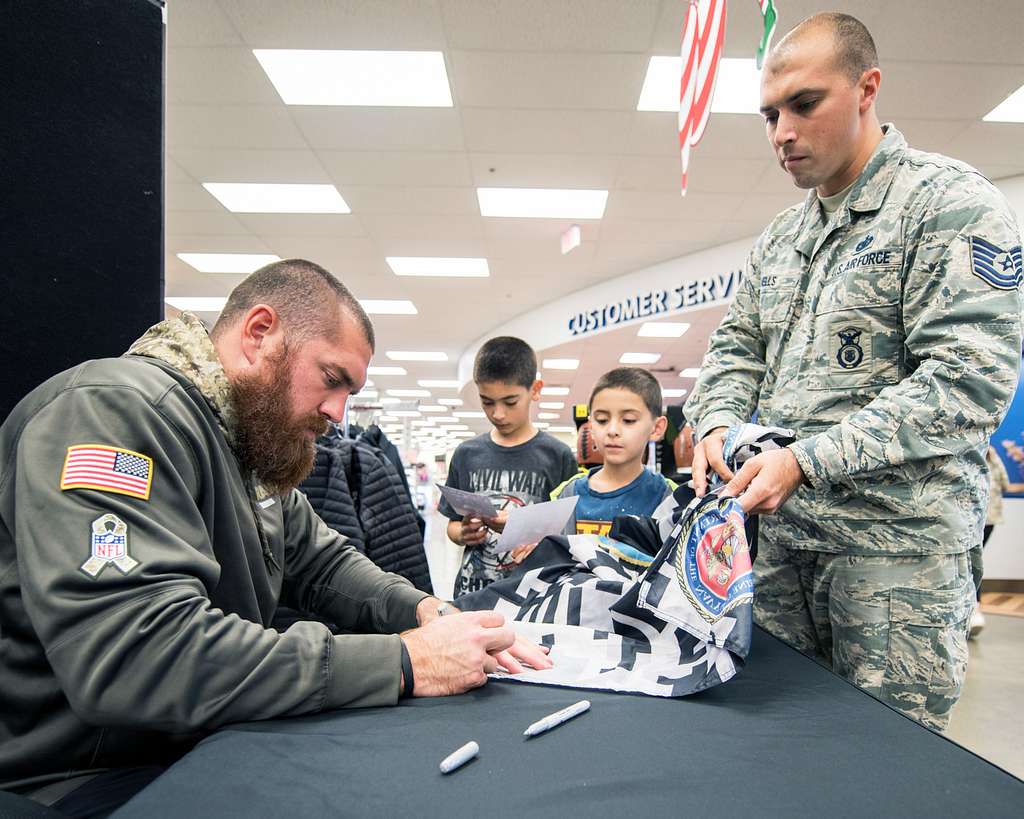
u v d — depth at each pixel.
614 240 5.53
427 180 4.46
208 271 6.41
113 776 0.67
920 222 0.96
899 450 0.84
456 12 2.86
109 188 1.16
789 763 0.51
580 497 1.74
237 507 0.81
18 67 1.06
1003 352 0.84
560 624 0.85
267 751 0.53
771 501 0.82
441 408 16.59
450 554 7.30
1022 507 4.75
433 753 0.53
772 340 1.18
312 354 0.82
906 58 3.09
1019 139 3.82
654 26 2.92
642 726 0.59
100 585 0.58
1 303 1.04
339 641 0.67
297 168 4.28
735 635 0.67
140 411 0.68
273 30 2.98
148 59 1.21
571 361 9.09
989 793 0.46
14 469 0.67
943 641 0.92
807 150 1.02
